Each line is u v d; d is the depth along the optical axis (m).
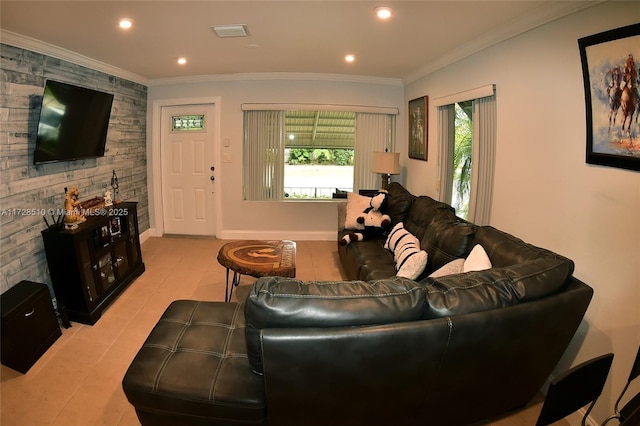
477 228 2.25
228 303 2.08
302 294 1.28
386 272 2.60
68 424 1.75
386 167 4.11
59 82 2.75
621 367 1.59
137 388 1.42
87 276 2.67
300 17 2.23
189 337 1.73
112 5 2.02
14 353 2.06
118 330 2.58
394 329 1.23
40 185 2.77
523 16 2.12
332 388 1.28
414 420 1.51
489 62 2.64
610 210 1.63
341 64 3.67
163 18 2.24
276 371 1.23
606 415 1.67
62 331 2.54
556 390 1.12
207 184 4.85
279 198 4.80
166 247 4.48
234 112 4.55
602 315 1.69
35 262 2.70
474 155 2.87
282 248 3.05
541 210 2.11
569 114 1.87
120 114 4.00
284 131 4.62
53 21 2.26
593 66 1.65
